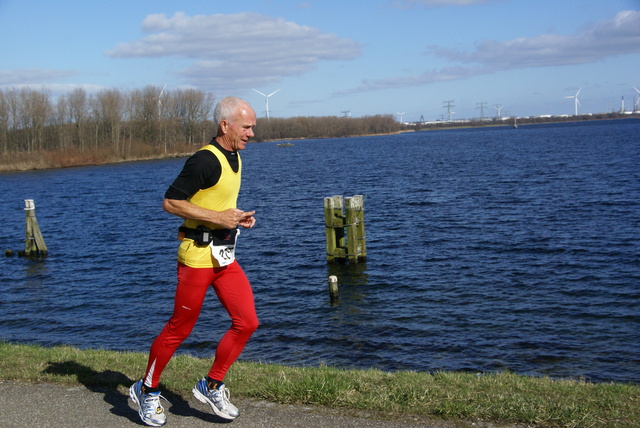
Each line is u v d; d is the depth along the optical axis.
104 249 20.47
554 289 13.14
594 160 46.53
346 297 13.38
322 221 23.94
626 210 22.55
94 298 14.23
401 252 17.62
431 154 69.81
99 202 35.59
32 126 86.75
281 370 5.62
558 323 11.01
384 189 34.69
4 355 6.05
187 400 4.53
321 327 11.34
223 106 3.92
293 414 4.15
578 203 24.80
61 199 38.22
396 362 9.38
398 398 4.37
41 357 5.98
